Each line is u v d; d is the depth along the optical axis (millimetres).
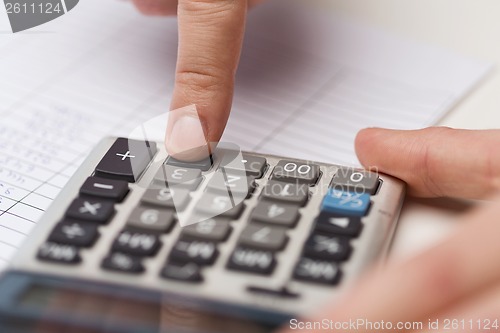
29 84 672
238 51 586
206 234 430
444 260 332
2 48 726
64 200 463
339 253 414
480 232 336
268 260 408
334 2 807
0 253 471
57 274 407
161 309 390
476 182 488
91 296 397
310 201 465
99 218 442
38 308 395
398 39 744
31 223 503
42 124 619
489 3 799
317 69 701
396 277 334
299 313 381
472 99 654
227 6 569
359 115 636
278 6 798
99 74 690
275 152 583
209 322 385
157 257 417
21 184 544
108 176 483
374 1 808
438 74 690
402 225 490
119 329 385
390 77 688
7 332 393
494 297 349
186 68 564
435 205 511
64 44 737
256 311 385
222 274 405
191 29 571
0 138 599
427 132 511
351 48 732
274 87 673
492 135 495
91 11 793
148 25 773
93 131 611
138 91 667
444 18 776
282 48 732
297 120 628
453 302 329
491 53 723
